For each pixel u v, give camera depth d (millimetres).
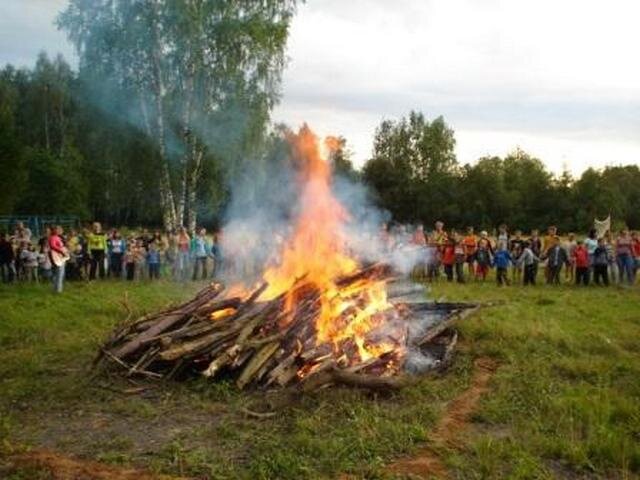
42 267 21281
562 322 13883
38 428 7195
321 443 6477
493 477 5883
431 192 57469
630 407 7789
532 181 56625
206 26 30875
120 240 23125
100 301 16516
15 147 29062
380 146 64750
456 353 10750
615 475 6109
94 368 9234
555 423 7344
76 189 48688
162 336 9078
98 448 6562
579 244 22203
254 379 8516
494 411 7727
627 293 19797
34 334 12258
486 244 23203
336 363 8500
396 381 8383
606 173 64500
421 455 6445
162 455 6352
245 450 6527
